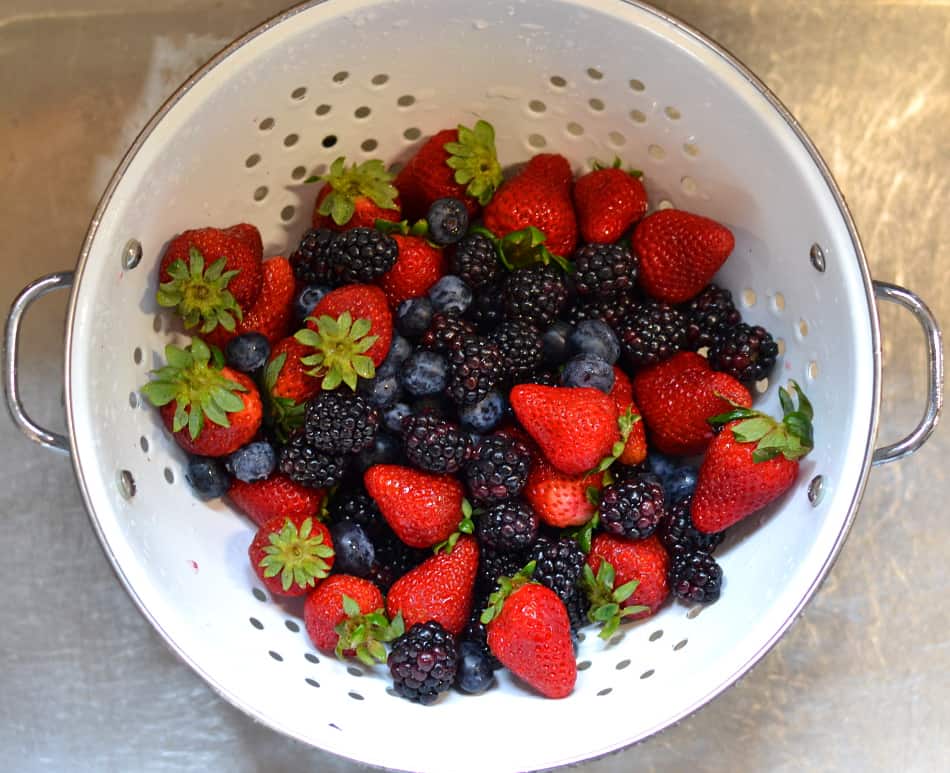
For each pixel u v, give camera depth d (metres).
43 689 0.64
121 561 0.52
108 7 0.65
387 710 0.56
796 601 0.53
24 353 0.65
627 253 0.59
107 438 0.53
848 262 0.54
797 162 0.55
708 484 0.57
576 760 0.52
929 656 0.65
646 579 0.58
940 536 0.66
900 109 0.66
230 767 0.64
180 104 0.53
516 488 0.57
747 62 0.66
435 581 0.57
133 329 0.56
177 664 0.65
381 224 0.60
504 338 0.58
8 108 0.66
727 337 0.60
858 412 0.53
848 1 0.66
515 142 0.61
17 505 0.65
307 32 0.54
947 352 0.66
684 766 0.64
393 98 0.59
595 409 0.57
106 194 0.52
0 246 0.66
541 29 0.55
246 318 0.60
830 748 0.65
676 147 0.59
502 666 0.58
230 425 0.57
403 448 0.59
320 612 0.57
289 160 0.59
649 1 0.65
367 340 0.57
